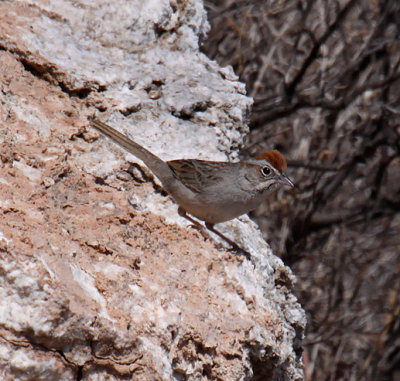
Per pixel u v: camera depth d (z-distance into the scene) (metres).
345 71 22.33
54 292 6.55
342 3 22.80
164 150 9.85
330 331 22.53
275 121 22.70
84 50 10.76
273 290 9.23
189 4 12.14
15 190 7.91
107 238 7.95
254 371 8.23
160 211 9.32
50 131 9.24
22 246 6.80
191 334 7.31
